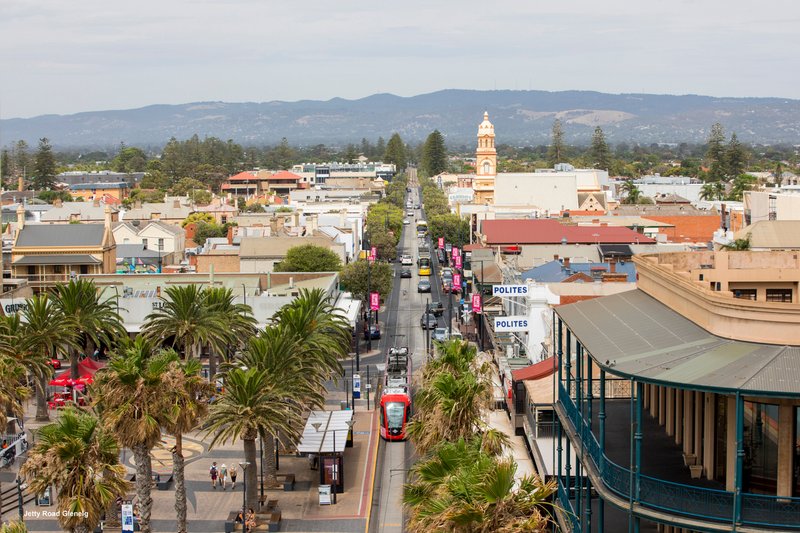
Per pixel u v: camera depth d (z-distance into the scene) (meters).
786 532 39.06
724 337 44.66
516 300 133.12
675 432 56.69
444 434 65.62
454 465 51.12
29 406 116.00
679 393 55.69
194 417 69.44
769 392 38.28
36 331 105.00
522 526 43.34
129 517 70.81
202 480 90.88
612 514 58.38
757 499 40.47
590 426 52.41
